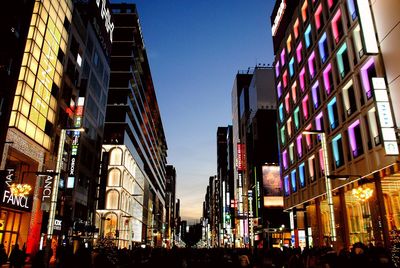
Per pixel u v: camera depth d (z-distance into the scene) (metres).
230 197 138.38
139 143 100.81
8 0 33.38
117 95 85.12
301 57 51.91
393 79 25.48
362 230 36.81
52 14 43.47
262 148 84.81
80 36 54.78
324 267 14.31
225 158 197.25
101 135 68.50
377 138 29.36
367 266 14.37
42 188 40.12
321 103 41.97
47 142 41.88
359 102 32.19
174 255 17.84
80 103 52.53
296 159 51.62
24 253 24.86
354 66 33.47
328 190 25.81
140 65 103.88
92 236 60.22
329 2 40.41
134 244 92.25
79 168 53.56
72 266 17.16
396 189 32.72
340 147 37.72
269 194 78.19
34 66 38.59
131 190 89.50
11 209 34.72
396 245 24.12
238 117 127.38
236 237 113.56
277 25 66.19
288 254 19.80
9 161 37.16
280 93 62.28
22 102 35.94
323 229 48.50
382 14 27.05
